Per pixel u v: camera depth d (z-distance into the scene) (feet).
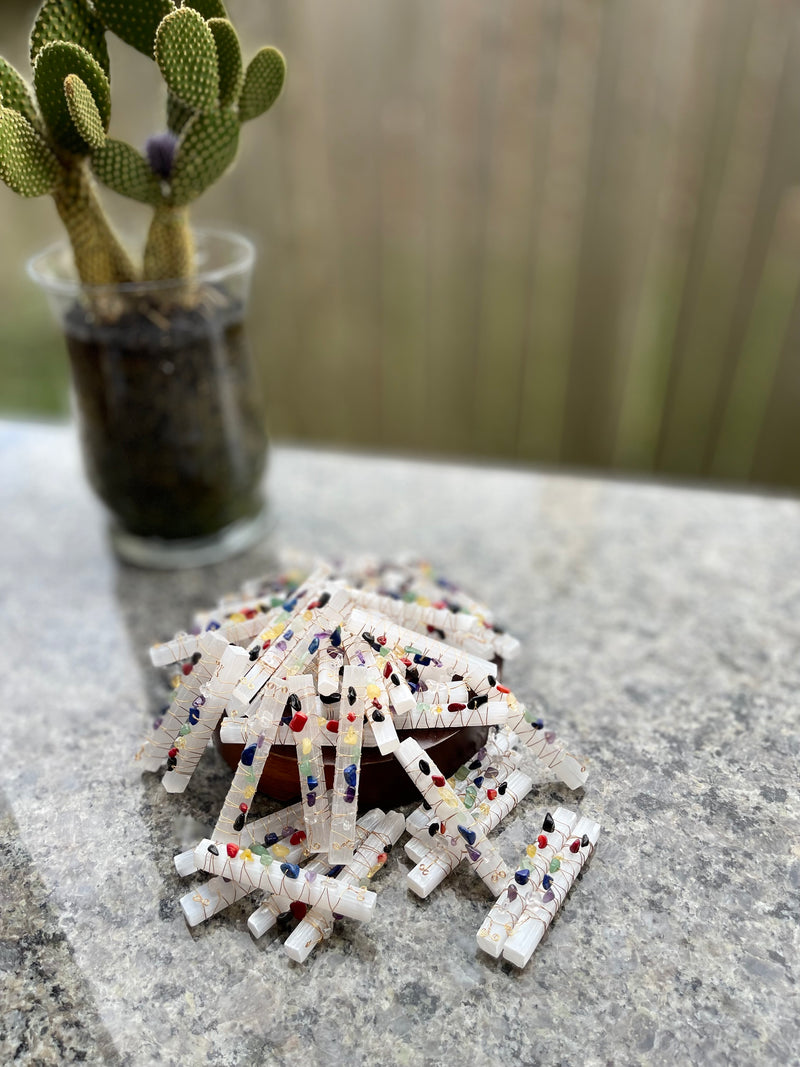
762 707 1.88
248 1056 1.27
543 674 1.98
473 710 1.53
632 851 1.56
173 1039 1.29
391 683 1.55
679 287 4.17
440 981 1.36
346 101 4.00
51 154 1.77
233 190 4.35
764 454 4.46
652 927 1.43
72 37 1.73
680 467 4.68
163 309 2.01
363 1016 1.31
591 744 1.78
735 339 4.20
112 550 2.50
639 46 3.61
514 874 1.48
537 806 1.65
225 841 1.50
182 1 1.74
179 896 1.50
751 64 3.52
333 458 3.08
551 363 4.57
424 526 2.60
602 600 2.24
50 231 4.61
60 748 1.82
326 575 1.89
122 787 1.72
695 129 3.75
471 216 4.21
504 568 2.38
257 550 2.49
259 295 4.64
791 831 1.59
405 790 1.60
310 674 1.57
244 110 1.86
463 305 4.48
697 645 2.07
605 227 4.09
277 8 3.80
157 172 1.86
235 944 1.42
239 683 1.53
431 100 3.93
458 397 4.80
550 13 3.60
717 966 1.37
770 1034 1.28
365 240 4.39
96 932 1.45
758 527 2.55
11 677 2.02
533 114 3.87
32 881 1.54
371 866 1.49
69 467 3.01
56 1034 1.30
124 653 2.08
